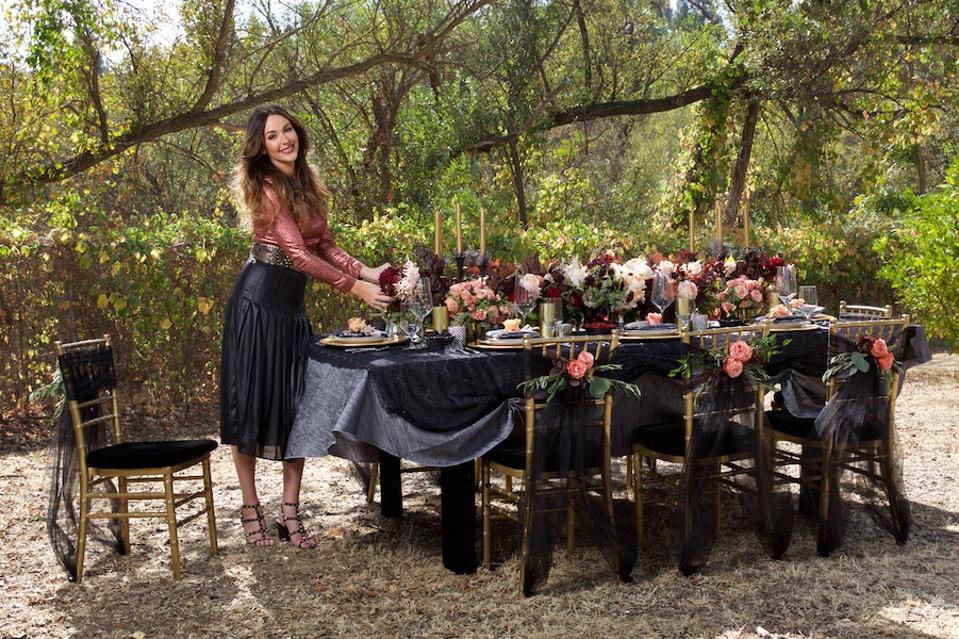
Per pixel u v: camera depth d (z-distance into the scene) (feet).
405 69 42.16
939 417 24.26
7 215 32.45
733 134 48.88
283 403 14.38
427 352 13.65
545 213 48.34
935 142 63.21
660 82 50.62
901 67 47.47
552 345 12.52
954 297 28.50
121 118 37.88
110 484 14.73
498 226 33.63
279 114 14.66
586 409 12.71
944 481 18.06
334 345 14.56
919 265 29.09
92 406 14.07
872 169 48.47
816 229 39.37
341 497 17.80
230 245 25.82
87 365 13.83
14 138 31.63
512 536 14.97
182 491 18.28
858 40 42.06
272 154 14.66
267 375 14.28
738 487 13.75
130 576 13.39
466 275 15.37
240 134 42.14
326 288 27.84
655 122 70.64
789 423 14.60
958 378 31.01
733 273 17.11
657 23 49.32
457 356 13.01
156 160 53.62
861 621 11.52
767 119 49.57
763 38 43.06
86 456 13.35
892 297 39.81
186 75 36.35
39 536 15.28
